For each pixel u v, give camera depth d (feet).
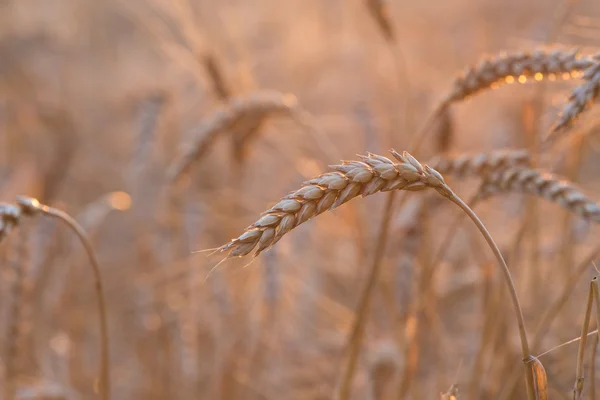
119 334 18.31
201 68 14.53
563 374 11.07
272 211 4.62
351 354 9.09
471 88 8.18
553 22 11.93
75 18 34.55
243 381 12.99
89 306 18.84
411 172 4.96
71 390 12.77
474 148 17.87
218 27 19.76
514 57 7.71
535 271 11.73
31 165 17.56
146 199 15.80
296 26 24.39
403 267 10.52
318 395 13.38
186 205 14.75
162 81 22.74
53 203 15.44
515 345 11.46
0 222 7.04
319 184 4.75
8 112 24.52
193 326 13.74
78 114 28.76
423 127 8.77
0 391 10.24
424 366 11.35
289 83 22.47
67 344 14.26
